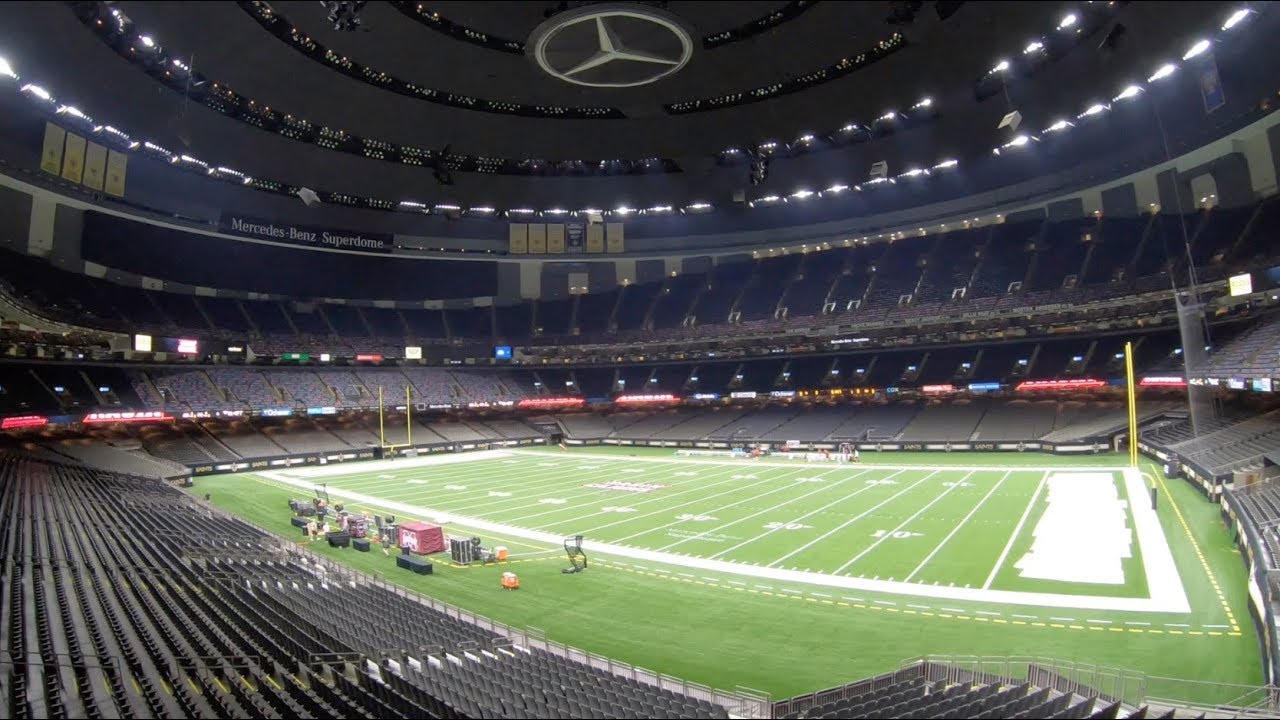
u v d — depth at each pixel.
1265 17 28.36
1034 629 17.78
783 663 16.28
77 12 28.78
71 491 34.91
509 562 26.03
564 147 42.69
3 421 44.06
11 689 10.65
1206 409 44.38
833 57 32.22
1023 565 23.28
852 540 27.47
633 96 36.38
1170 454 39.03
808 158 47.75
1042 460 47.25
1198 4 26.38
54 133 41.41
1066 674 14.84
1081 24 30.33
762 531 29.53
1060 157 49.97
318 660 14.48
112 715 10.36
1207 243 46.94
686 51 30.25
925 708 11.55
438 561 26.48
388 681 13.86
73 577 18.38
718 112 39.00
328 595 20.44
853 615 19.38
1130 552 23.98
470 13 29.62
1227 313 44.50
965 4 28.69
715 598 21.22
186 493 40.50
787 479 43.91
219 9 29.14
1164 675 14.74
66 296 49.12
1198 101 38.81
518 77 34.44
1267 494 25.33
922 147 44.34
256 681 12.72
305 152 44.53
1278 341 35.91
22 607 15.17
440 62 33.19
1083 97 35.38
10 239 46.28
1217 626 17.30
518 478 48.19
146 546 24.25
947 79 34.16
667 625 19.05
